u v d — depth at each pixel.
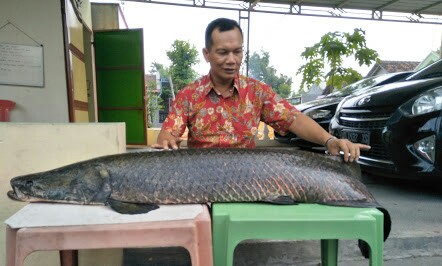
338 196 1.74
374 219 1.47
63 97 4.73
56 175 1.69
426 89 3.54
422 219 3.21
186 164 1.76
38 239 1.32
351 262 2.81
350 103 4.49
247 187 1.73
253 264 2.80
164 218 1.43
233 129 2.30
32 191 1.64
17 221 1.40
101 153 2.34
